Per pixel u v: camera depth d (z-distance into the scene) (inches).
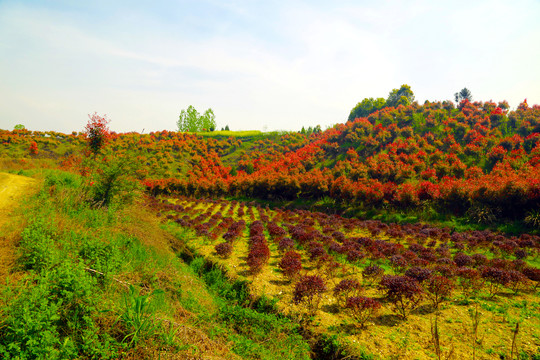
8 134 2568.9
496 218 1041.5
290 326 302.4
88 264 246.4
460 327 316.2
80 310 186.1
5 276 197.9
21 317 152.5
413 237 820.0
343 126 3161.9
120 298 223.3
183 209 1262.3
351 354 262.7
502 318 339.0
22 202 348.5
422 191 1243.8
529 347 273.0
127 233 392.2
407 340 288.2
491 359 254.2
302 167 2271.2
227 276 446.6
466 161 1863.9
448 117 2645.2
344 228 955.3
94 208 418.6
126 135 3255.4
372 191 1349.7
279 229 757.3
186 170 2755.9
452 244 776.3
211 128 5246.1
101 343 172.6
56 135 2970.0
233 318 309.7
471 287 439.8
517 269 500.4
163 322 207.3
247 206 1727.4
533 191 972.6
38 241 234.1
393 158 1998.0
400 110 3125.0
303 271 508.1
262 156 3196.4
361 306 312.2
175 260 442.0
